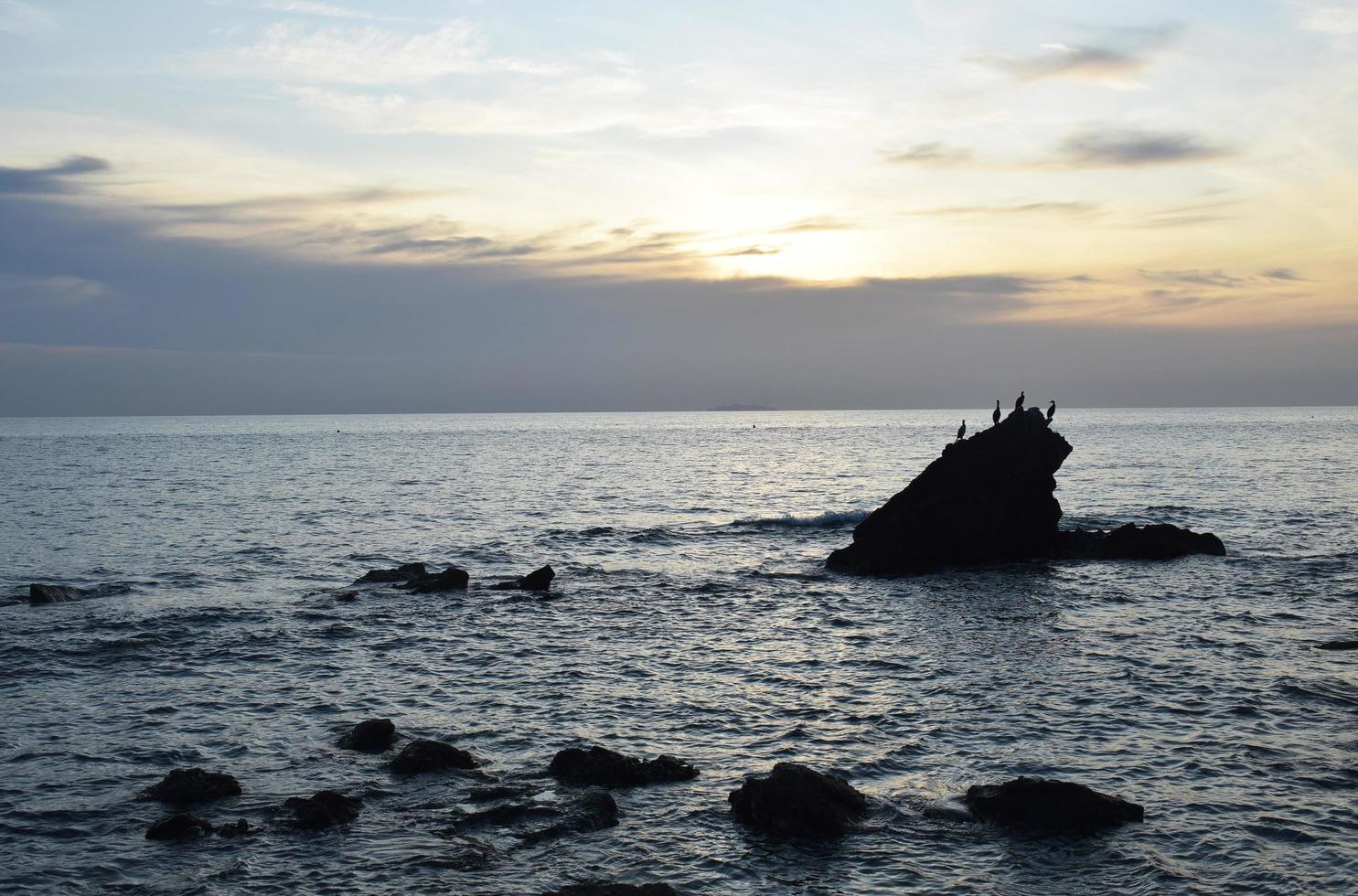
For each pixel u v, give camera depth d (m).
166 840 17.06
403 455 162.38
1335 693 25.05
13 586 42.34
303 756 21.30
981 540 46.06
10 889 15.45
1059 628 33.09
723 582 43.00
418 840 17.12
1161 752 21.12
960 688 26.27
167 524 65.38
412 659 29.77
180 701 25.31
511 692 26.34
